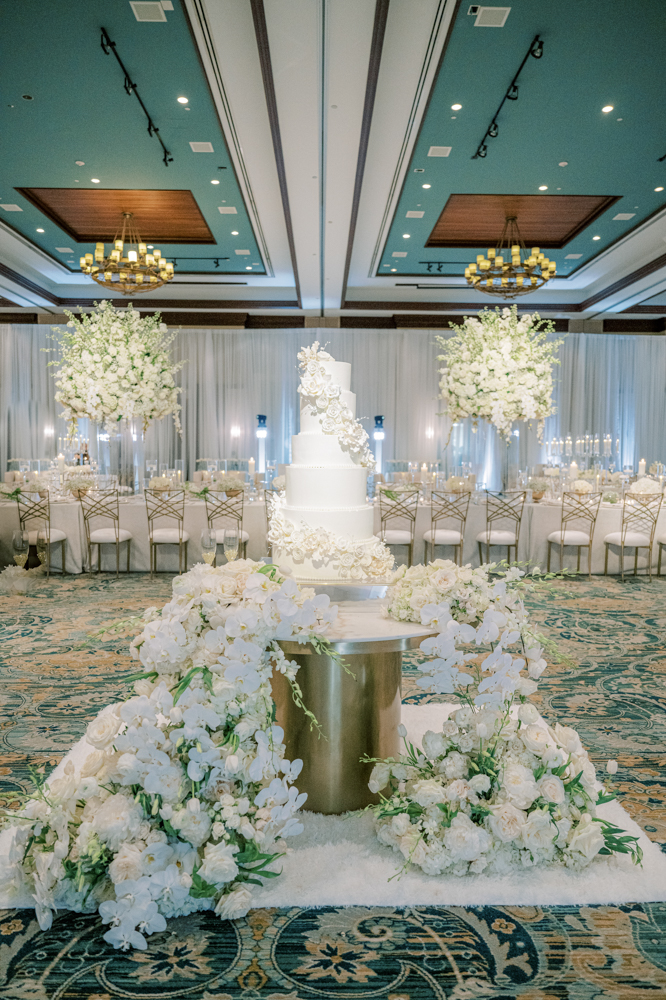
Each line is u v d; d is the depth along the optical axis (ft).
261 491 26.94
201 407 43.29
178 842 6.66
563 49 16.21
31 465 35.99
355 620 8.32
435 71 16.44
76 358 21.86
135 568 25.11
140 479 39.86
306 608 7.09
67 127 20.36
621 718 11.66
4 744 10.21
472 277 28.71
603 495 25.81
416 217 27.78
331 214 24.07
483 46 16.07
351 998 5.46
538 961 5.90
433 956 5.96
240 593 7.28
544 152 21.86
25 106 19.11
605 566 25.43
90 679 13.33
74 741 10.32
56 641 16.02
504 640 7.56
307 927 6.34
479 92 18.15
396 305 40.37
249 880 6.62
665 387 44.27
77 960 5.90
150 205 27.17
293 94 16.30
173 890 6.21
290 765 7.10
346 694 8.29
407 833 7.30
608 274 36.47
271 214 27.20
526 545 25.71
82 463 32.27
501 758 7.69
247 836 6.57
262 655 7.12
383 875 7.07
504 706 7.78
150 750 6.48
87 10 14.82
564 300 40.86
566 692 13.00
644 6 14.70
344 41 14.33
